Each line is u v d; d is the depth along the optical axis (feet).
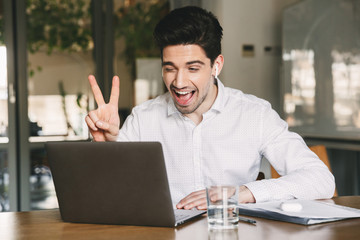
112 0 13.55
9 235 3.44
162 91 13.89
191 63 4.63
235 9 13.20
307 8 11.27
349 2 9.61
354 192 11.35
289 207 3.74
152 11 13.76
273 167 5.55
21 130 12.96
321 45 10.73
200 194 4.29
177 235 3.29
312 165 4.93
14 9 12.90
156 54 13.84
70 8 13.34
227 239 3.15
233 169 5.60
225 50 13.14
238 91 5.95
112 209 3.62
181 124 5.72
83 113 13.47
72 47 13.37
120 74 13.66
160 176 3.43
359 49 9.37
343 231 3.34
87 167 3.61
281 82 13.11
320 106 10.85
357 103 9.51
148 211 3.53
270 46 13.46
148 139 5.91
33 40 13.07
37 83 13.10
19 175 12.97
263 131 5.58
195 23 4.56
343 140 10.11
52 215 4.16
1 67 12.84
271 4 13.43
